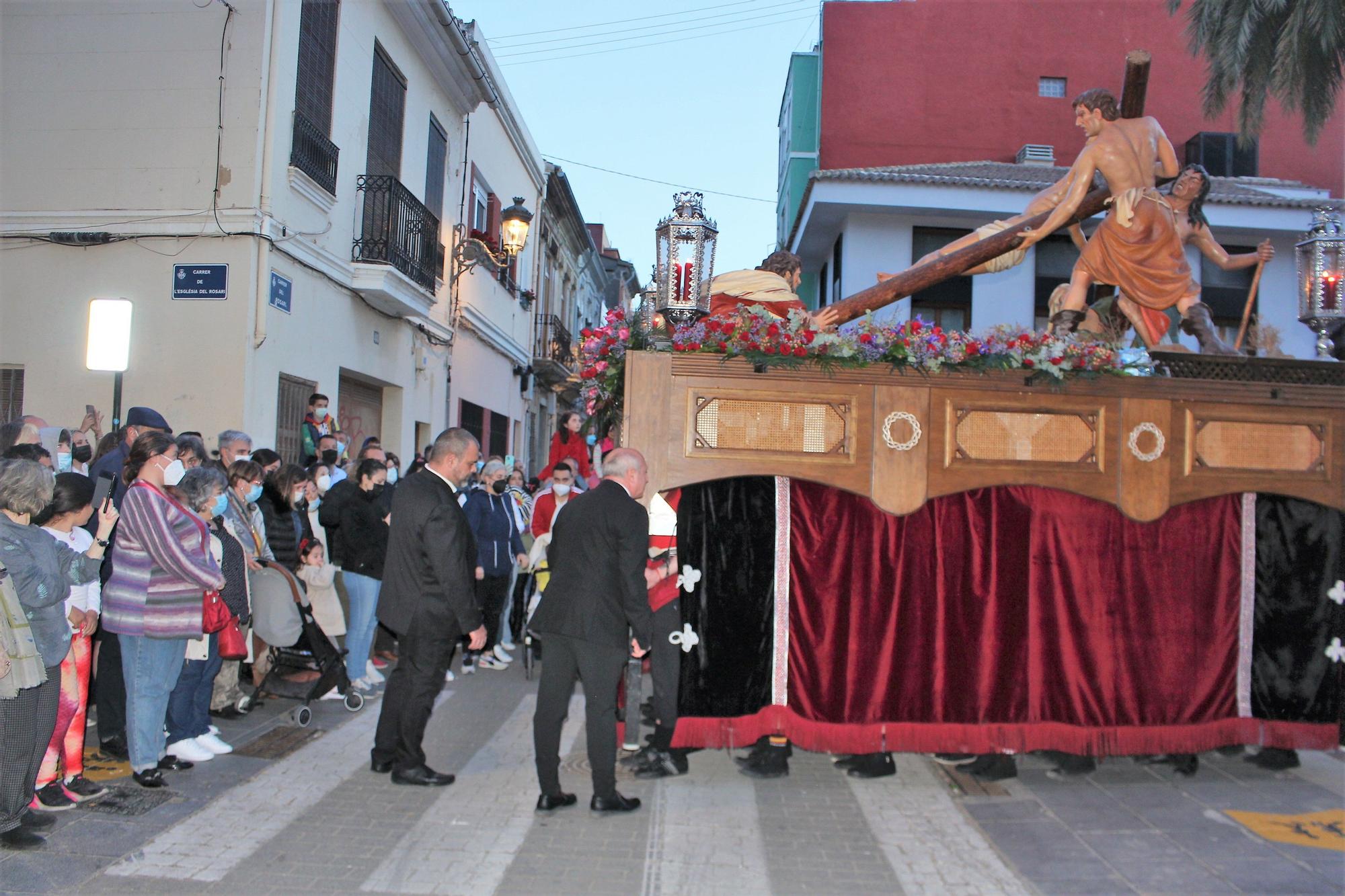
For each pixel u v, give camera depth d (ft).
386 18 39.24
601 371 17.48
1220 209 48.85
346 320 36.52
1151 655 17.29
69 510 14.30
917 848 13.87
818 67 75.61
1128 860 13.48
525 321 70.49
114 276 29.30
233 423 28.73
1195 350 19.74
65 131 29.63
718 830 14.40
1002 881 12.75
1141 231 18.72
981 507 17.02
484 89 49.49
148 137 29.45
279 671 20.58
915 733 16.63
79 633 14.42
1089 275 19.29
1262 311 51.26
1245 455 17.53
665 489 16.25
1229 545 17.72
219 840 13.37
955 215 51.06
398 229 38.60
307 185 31.83
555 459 33.45
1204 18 33.68
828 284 58.65
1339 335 18.80
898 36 61.31
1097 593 17.16
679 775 17.20
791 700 16.55
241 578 17.34
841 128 61.11
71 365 29.30
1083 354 16.84
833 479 16.43
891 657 16.62
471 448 16.94
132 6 29.58
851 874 12.87
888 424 16.55
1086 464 16.98
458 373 52.13
